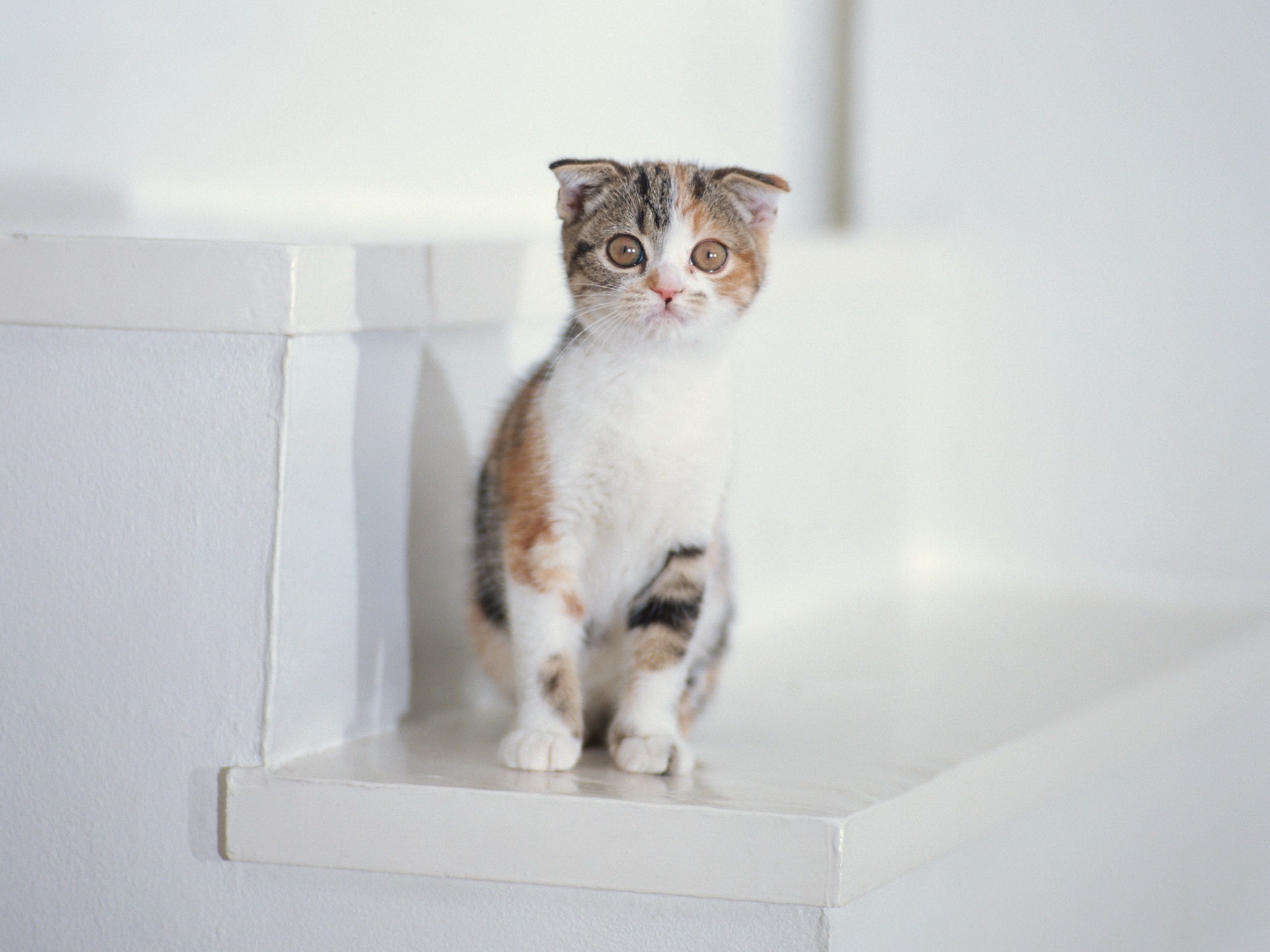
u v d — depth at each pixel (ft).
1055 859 6.40
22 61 6.62
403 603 5.67
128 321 4.82
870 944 4.81
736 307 5.28
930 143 11.45
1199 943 8.57
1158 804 7.67
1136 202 10.87
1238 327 10.71
